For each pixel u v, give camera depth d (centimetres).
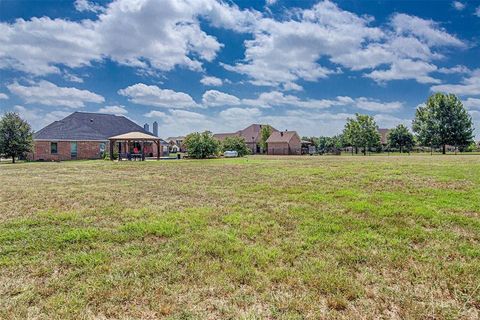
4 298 299
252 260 389
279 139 6228
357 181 1045
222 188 984
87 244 450
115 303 291
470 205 650
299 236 482
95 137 3784
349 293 308
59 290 315
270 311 279
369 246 438
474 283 327
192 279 340
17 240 465
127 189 980
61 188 1008
